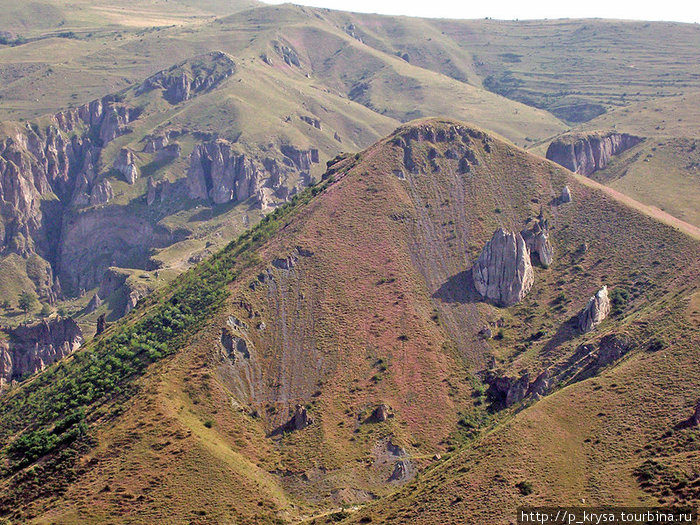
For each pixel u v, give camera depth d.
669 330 171.25
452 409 182.88
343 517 144.25
